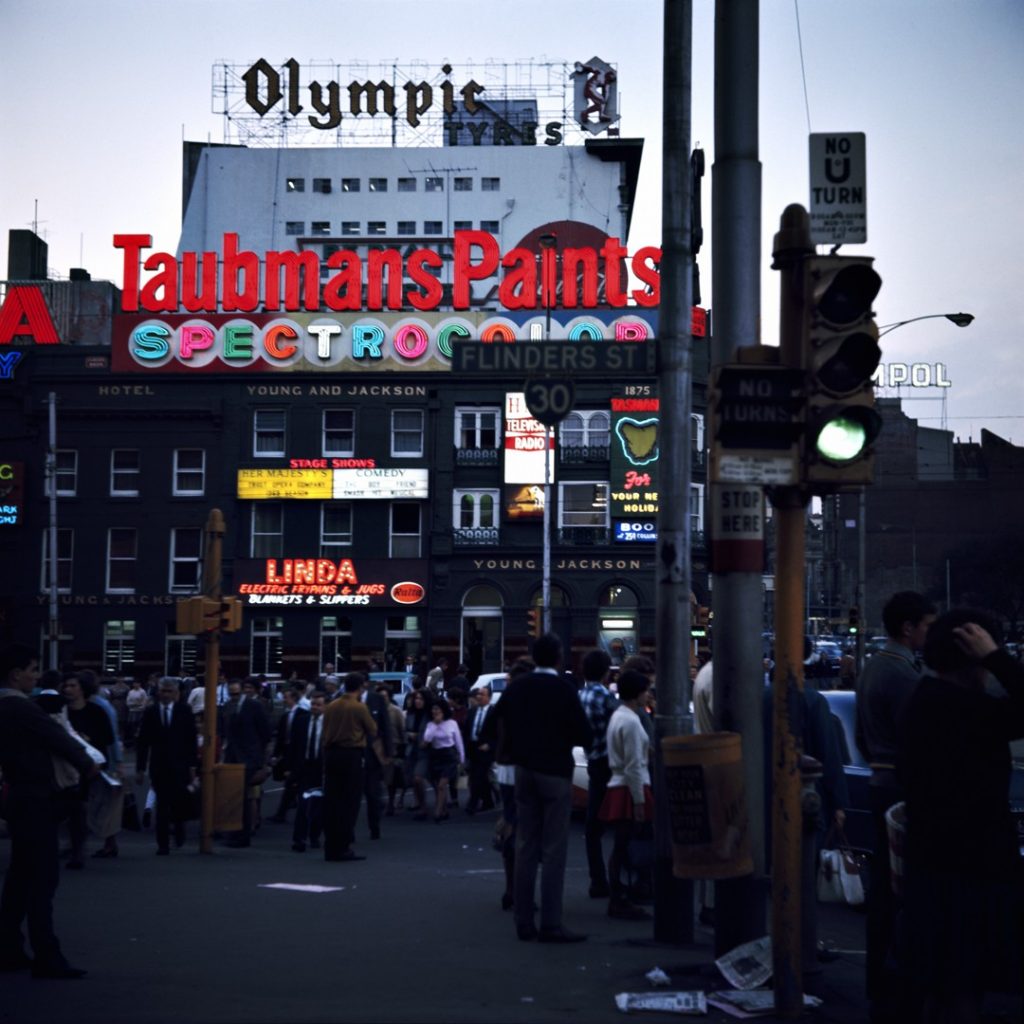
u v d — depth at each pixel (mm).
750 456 6410
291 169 72188
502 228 70562
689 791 7238
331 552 51094
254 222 71250
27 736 8062
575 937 9266
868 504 99312
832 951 9242
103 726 15656
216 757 17984
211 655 16219
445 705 21812
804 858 7383
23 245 66438
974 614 5555
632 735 10609
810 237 6676
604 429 50688
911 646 7324
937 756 5348
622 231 70188
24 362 52062
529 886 9375
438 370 51094
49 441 49594
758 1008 6941
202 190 71562
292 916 10539
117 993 7465
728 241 7875
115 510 51531
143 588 51125
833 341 6391
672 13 9547
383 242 70500
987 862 5266
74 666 48625
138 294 52844
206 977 7953
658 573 9445
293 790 21422
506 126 74312
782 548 6738
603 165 70688
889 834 6215
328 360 51406
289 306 52281
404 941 9289
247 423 51469
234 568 50875
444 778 21594
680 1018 6816
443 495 50656
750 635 7754
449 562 50438
